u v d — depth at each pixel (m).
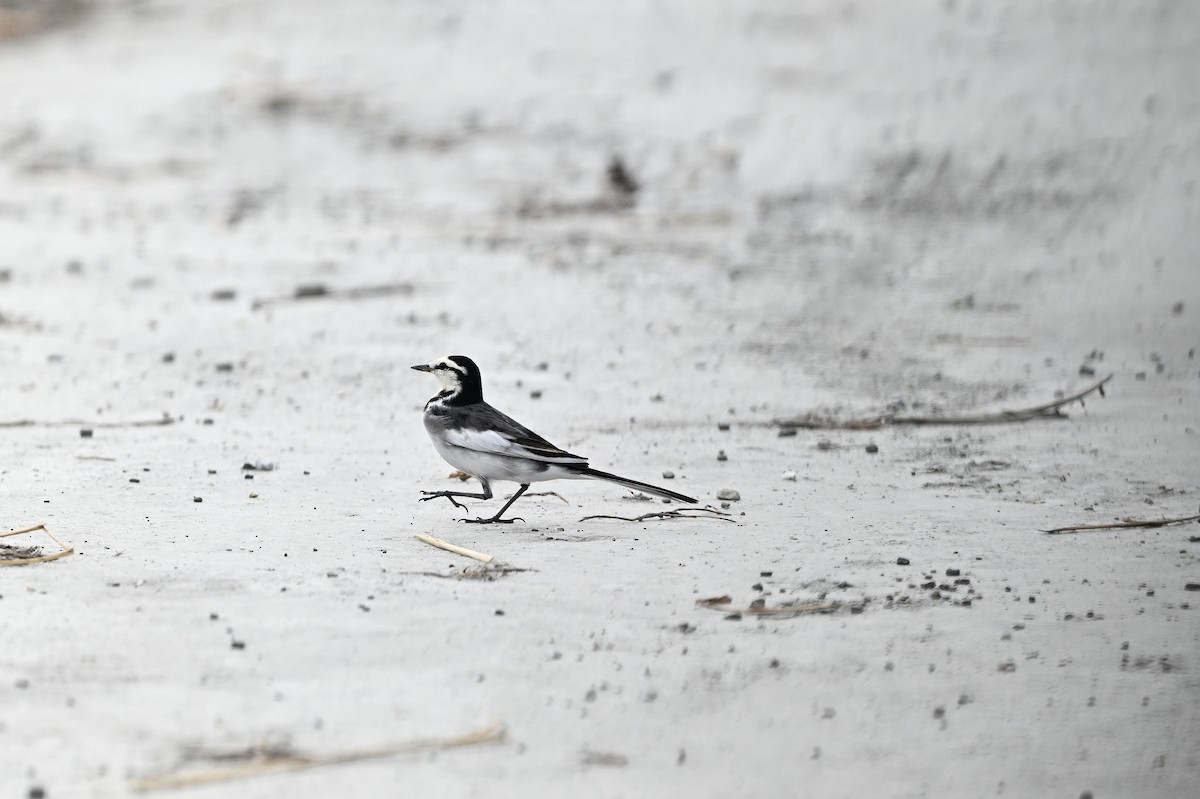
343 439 13.66
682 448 13.38
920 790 6.57
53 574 9.12
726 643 8.18
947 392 15.73
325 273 22.53
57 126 35.75
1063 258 22.59
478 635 8.18
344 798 6.27
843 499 11.65
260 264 23.30
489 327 18.92
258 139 34.44
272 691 7.33
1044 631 8.48
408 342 18.09
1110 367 16.59
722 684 7.61
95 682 7.36
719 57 38.69
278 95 37.97
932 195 27.39
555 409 14.90
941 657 8.05
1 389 15.50
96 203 28.77
